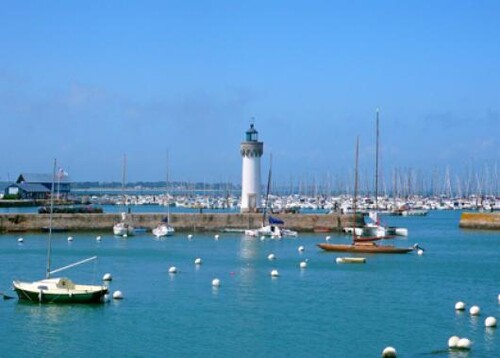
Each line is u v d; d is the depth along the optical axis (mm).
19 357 42062
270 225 122000
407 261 88438
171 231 120000
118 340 45750
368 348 44531
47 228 119375
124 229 117625
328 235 125125
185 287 65188
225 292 62844
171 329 48719
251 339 46438
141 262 83375
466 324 50812
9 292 60156
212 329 48875
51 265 78562
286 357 42531
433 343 45594
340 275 74438
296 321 51500
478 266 83625
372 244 100062
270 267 80250
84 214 122188
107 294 59906
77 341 45438
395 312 54875
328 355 43031
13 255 87938
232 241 112750
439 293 63656
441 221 196625
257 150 135250
